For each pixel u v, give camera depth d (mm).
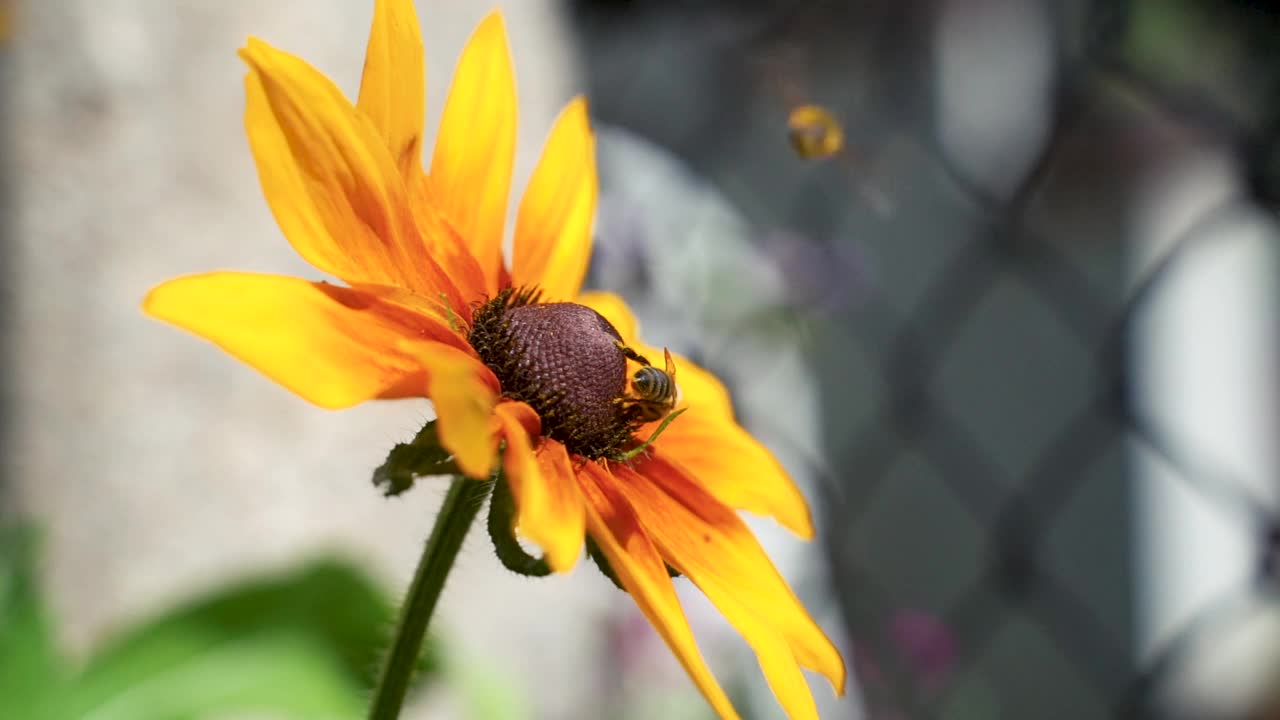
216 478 516
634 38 851
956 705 815
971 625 866
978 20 826
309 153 260
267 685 396
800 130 445
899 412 872
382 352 257
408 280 273
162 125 520
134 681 393
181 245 522
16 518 412
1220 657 777
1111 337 823
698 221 678
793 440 799
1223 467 801
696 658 249
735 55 803
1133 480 823
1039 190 834
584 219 316
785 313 677
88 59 516
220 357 522
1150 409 818
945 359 870
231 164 528
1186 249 768
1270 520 754
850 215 794
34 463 521
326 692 399
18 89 521
